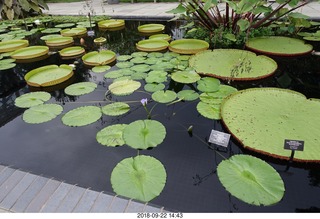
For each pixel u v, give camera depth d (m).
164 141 1.48
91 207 1.02
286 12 3.07
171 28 4.21
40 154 1.45
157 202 1.10
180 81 2.07
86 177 1.26
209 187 1.16
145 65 2.52
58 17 5.36
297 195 1.11
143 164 1.26
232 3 2.90
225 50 2.73
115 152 1.42
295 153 1.28
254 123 1.50
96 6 6.82
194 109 1.79
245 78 2.14
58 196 1.08
